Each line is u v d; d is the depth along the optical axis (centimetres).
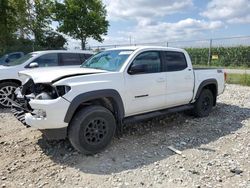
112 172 406
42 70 550
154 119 657
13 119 684
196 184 371
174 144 513
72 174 402
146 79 533
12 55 1312
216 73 713
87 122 446
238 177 389
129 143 514
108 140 475
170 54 597
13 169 418
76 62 920
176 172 405
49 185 375
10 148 493
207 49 2769
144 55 545
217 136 558
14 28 2670
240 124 639
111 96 476
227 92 1065
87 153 458
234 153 471
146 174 400
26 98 473
